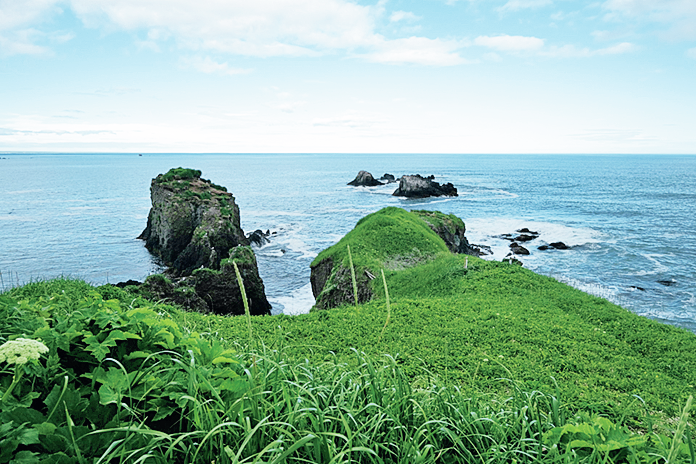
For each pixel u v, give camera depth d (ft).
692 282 134.41
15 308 15.16
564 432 13.03
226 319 44.93
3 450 8.27
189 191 188.85
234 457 8.92
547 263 157.07
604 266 153.28
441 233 134.21
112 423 9.95
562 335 44.24
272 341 34.96
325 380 15.21
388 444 12.33
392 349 37.22
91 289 42.83
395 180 544.21
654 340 44.27
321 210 312.29
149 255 189.98
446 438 13.42
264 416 11.71
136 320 14.12
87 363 12.75
